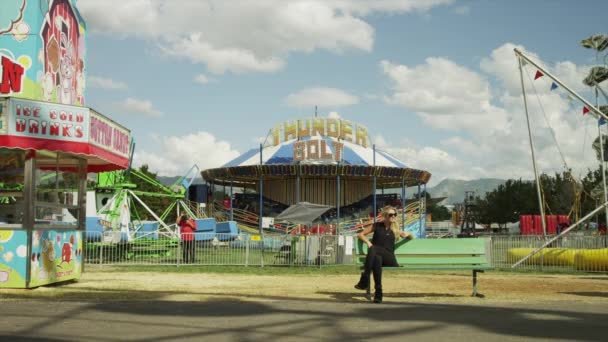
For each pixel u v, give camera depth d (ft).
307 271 60.80
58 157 39.17
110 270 57.98
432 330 22.33
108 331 21.24
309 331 21.86
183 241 69.82
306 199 170.91
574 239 70.13
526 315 26.32
